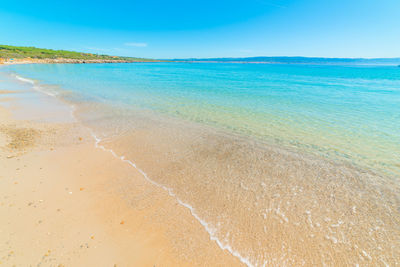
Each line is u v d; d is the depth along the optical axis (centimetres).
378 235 434
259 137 952
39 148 777
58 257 361
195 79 3650
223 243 411
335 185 599
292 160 741
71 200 507
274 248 403
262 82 3284
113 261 363
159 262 368
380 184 605
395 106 1580
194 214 482
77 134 935
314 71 6825
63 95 1859
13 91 1975
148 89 2359
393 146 856
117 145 838
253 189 577
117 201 514
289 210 501
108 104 1552
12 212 453
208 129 1052
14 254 358
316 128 1077
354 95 2108
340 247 407
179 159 736
